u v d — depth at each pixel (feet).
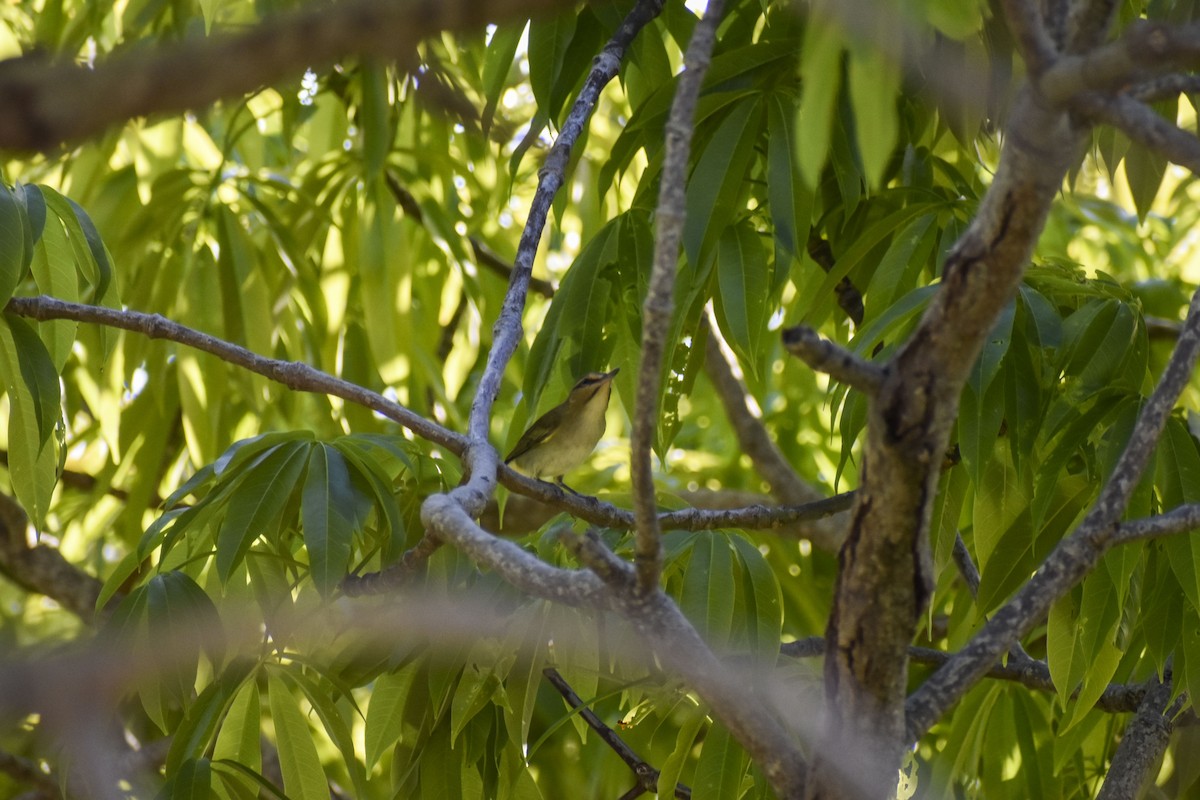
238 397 47.73
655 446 30.86
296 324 46.85
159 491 50.19
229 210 43.98
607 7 32.55
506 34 32.30
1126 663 27.63
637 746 35.50
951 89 27.68
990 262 14.73
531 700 25.82
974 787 34.27
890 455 15.25
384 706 28.63
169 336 27.20
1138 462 19.43
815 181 14.16
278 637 27.22
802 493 47.34
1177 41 13.50
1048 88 14.28
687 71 16.19
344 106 49.06
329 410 46.57
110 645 24.25
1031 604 18.72
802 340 14.71
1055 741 30.94
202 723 26.04
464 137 48.06
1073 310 28.76
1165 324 42.96
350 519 25.20
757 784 25.85
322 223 48.83
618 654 26.21
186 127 50.08
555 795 41.83
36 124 7.82
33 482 29.91
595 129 53.16
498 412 53.57
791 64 28.68
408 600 26.94
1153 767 28.76
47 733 22.59
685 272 29.40
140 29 41.47
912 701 17.93
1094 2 15.38
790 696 24.30
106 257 30.04
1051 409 26.22
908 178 32.35
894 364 15.23
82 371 44.65
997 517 27.71
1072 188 30.91
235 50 8.31
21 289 43.68
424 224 46.96
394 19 8.71
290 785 27.45
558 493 26.84
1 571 44.32
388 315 46.55
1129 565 23.59
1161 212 57.47
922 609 16.21
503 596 27.07
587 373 29.58
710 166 27.73
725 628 24.38
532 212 27.66
